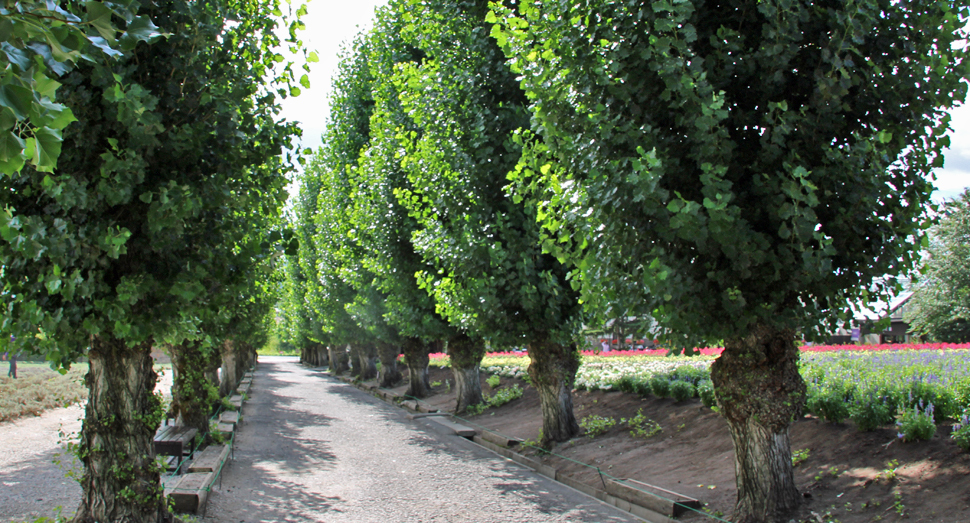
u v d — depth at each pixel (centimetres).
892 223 569
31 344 564
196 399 1143
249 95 639
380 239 1702
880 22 569
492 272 1138
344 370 4531
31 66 190
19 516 707
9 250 492
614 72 605
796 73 586
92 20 212
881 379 913
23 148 185
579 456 1080
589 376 1662
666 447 1004
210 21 574
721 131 521
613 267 643
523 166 781
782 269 561
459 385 1895
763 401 626
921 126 583
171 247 552
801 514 623
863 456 711
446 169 1211
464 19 1238
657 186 551
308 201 3488
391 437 1467
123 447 589
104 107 507
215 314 651
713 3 623
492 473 1054
